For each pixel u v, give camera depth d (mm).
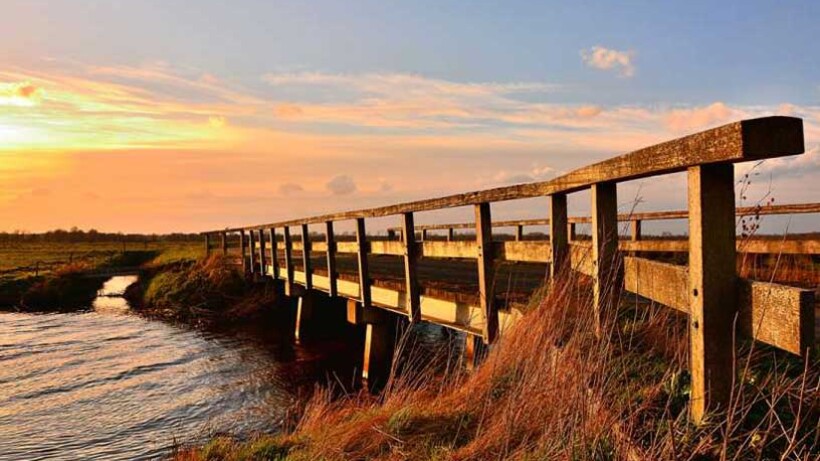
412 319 8359
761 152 2039
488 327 6289
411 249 8391
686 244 7625
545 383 4191
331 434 5344
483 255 6297
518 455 3734
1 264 38094
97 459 8320
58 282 28672
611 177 3357
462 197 6488
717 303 2475
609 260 3932
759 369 3715
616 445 3150
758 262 7859
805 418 2812
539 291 5660
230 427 9367
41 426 9891
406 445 4625
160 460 7531
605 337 3908
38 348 16406
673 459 2590
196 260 28766
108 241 75562
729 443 2676
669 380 3600
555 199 4953
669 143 2596
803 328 1960
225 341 16844
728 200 2469
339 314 18078
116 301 26328
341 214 11578
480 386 5160
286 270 17547
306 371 13047
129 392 11852
